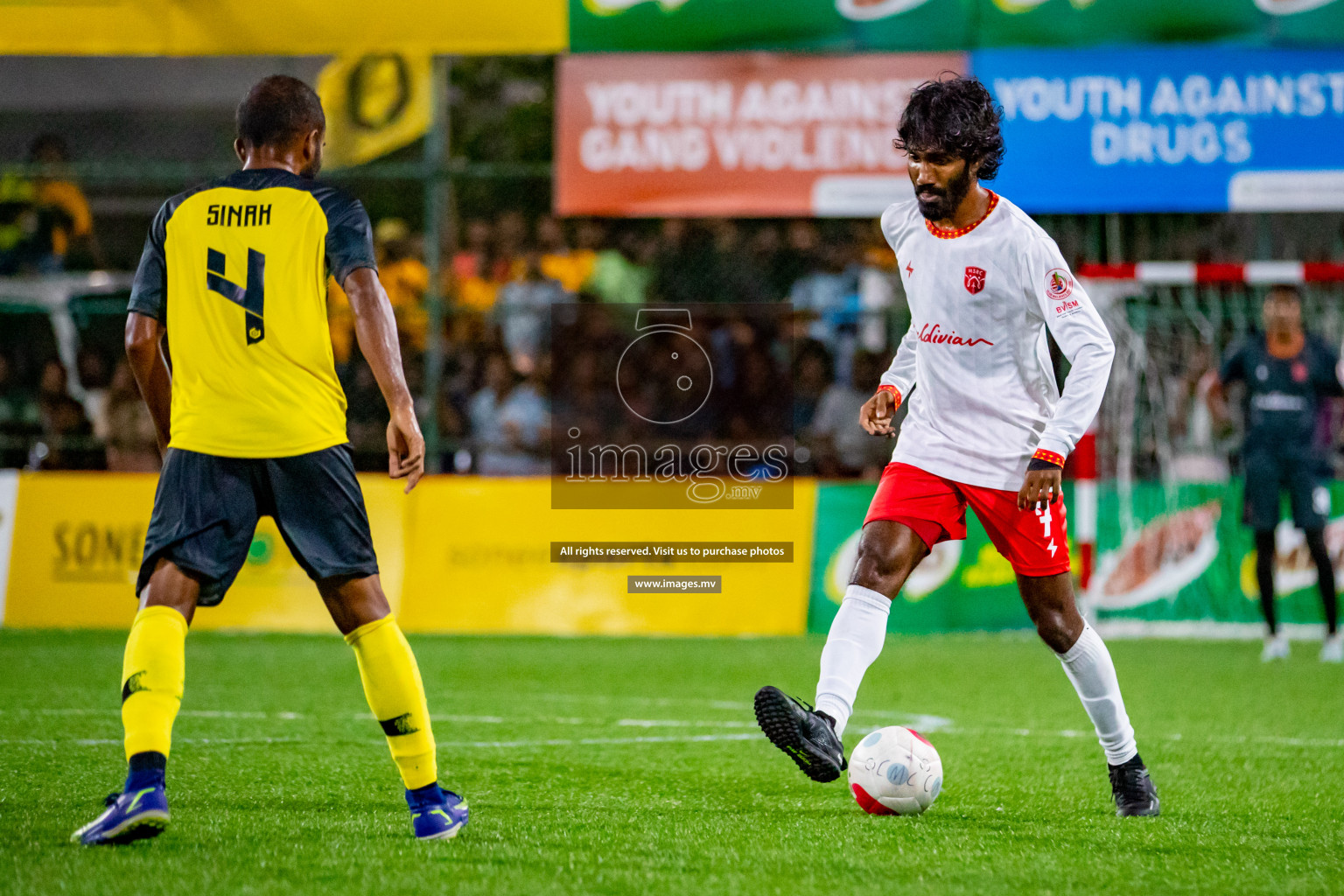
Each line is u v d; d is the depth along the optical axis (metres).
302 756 18.39
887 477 14.84
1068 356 13.93
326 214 12.35
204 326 12.18
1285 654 32.94
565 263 45.25
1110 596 38.22
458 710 23.78
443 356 43.59
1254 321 41.09
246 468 12.14
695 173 37.06
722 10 36.25
